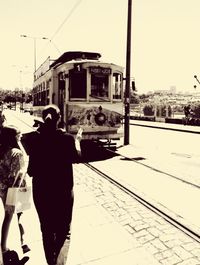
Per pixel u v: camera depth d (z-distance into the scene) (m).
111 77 12.33
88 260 4.08
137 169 9.66
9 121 34.78
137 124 33.78
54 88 13.76
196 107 32.78
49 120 3.69
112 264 3.98
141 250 4.36
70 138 3.72
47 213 3.66
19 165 4.02
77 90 11.97
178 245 4.52
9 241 4.64
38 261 4.05
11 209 3.92
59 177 3.65
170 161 11.11
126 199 6.67
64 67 12.02
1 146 4.09
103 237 4.81
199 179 8.36
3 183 4.07
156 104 39.38
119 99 12.62
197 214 5.71
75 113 11.95
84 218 5.59
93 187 7.63
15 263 4.00
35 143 3.67
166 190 7.28
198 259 4.10
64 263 3.56
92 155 12.46
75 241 4.66
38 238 4.75
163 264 3.97
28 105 72.44
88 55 13.08
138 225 5.27
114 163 10.71
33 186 3.69
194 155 12.52
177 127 28.38
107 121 12.36
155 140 18.14
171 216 5.56
